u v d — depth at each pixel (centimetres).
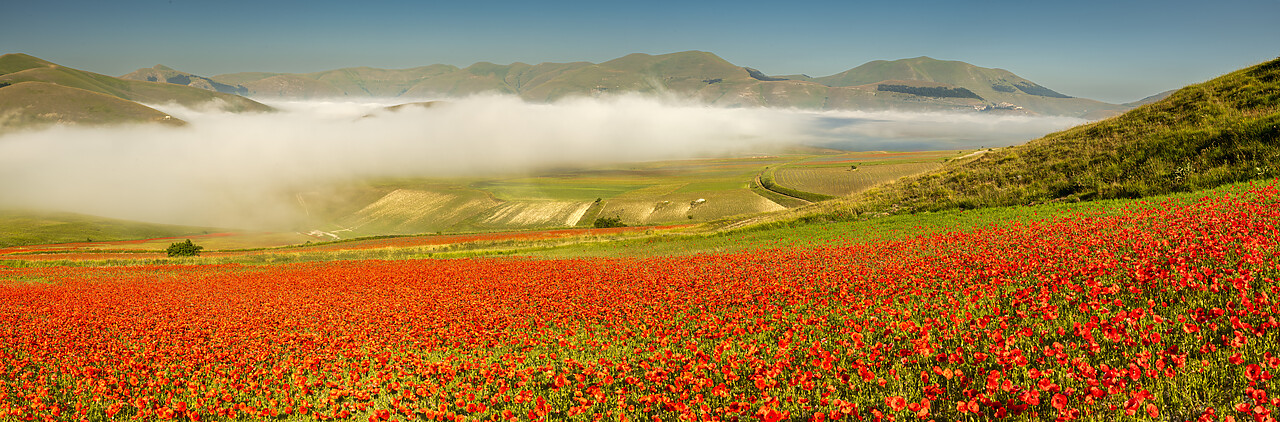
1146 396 605
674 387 899
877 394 820
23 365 1578
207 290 3056
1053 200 3256
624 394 937
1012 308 1085
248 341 1692
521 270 3014
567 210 15650
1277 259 1068
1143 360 702
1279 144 2683
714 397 894
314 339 1638
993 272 1396
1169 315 919
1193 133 3195
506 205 17175
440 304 2070
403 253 6097
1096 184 3222
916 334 988
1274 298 871
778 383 908
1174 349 756
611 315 1594
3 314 2422
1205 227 1490
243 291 2939
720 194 15262
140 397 1206
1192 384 689
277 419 1096
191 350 1606
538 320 1689
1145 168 3128
